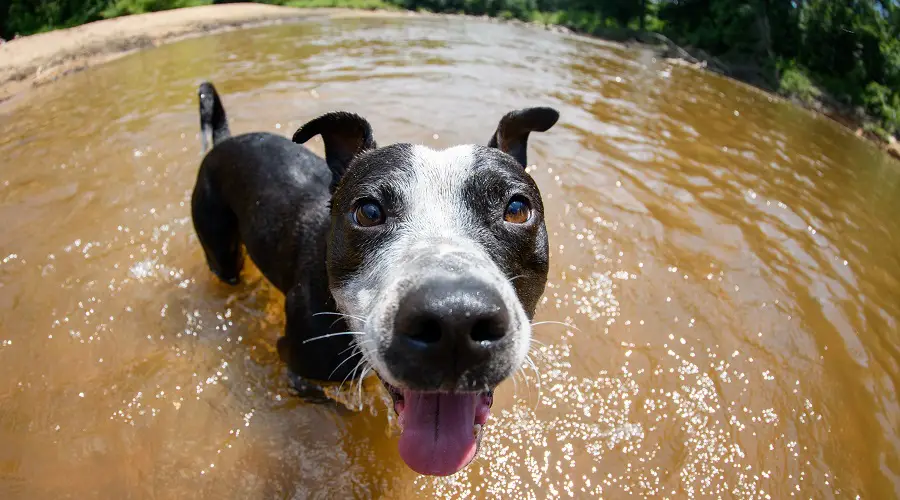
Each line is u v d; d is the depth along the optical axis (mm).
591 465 327
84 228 500
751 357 398
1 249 467
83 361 384
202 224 435
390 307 206
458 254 218
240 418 355
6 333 396
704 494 313
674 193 603
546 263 292
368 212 260
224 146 436
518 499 312
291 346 350
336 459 335
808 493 314
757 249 516
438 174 257
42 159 605
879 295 468
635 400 365
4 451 322
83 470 316
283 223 381
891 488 317
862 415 358
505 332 203
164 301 441
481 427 252
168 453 330
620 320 425
